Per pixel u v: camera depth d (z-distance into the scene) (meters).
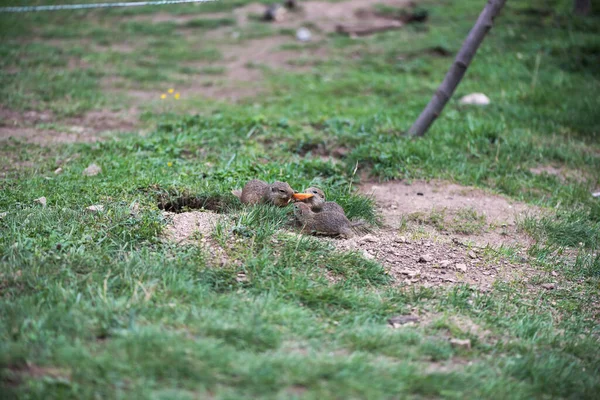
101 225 9.77
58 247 9.09
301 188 11.83
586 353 7.94
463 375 7.00
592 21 25.88
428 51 24.91
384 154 14.22
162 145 14.48
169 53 25.52
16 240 9.18
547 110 18.89
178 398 6.06
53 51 24.64
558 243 11.38
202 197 11.39
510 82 21.27
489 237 11.35
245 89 21.66
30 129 16.16
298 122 17.00
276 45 26.97
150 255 9.07
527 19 26.83
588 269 10.31
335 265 9.44
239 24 29.94
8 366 6.45
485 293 9.26
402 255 10.20
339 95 20.95
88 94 19.56
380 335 7.65
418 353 7.45
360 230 10.98
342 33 27.94
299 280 8.77
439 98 15.77
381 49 25.59
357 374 6.69
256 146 14.74
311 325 7.79
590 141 17.11
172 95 20.59
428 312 8.59
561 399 7.01
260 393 6.31
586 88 20.39
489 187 13.90
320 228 10.59
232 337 7.20
